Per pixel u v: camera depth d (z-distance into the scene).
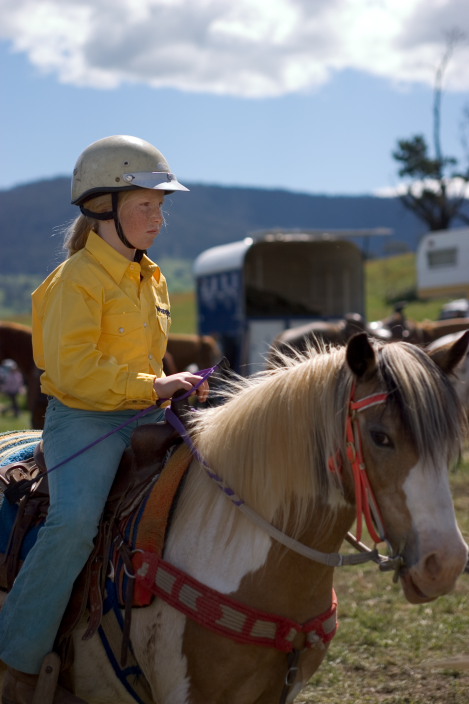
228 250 18.73
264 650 2.49
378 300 45.03
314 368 2.54
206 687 2.50
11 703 2.77
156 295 2.96
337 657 4.66
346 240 17.89
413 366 2.31
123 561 2.66
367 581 6.16
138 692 2.72
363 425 2.32
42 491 2.86
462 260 25.67
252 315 17.62
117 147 2.83
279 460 2.52
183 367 15.94
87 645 2.73
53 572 2.62
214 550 2.57
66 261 2.83
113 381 2.61
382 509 2.29
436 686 4.29
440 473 2.22
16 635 2.68
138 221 2.85
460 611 5.45
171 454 2.82
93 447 2.74
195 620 2.49
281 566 2.52
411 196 46.84
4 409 20.92
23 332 9.22
